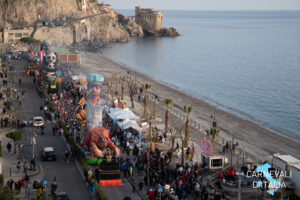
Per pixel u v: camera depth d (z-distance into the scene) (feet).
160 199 145.79
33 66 410.52
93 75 199.00
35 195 149.59
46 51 368.27
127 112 238.89
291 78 561.43
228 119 319.47
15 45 602.85
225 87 488.85
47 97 295.89
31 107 281.74
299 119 342.23
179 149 207.41
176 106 346.95
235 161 206.59
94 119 195.21
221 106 379.96
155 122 274.57
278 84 513.86
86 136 193.67
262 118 340.39
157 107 323.78
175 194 152.56
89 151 193.16
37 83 347.97
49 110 263.29
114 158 180.65
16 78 379.35
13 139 192.24
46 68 355.97
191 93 442.09
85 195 153.48
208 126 284.20
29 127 237.45
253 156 224.53
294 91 467.93
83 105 208.54
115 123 234.38
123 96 349.00
